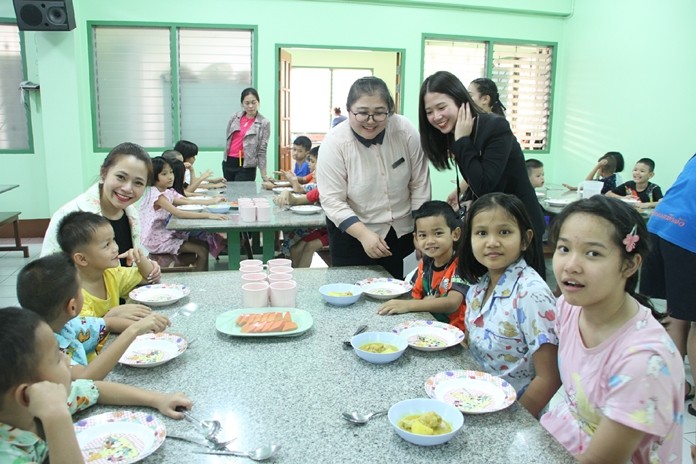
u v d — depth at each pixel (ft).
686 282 7.44
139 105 20.53
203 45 20.49
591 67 21.42
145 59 20.27
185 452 3.11
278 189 15.29
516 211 4.77
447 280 5.90
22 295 4.01
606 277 3.39
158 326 4.33
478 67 22.81
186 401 3.60
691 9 16.66
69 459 2.66
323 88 35.50
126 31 19.97
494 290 4.89
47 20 17.20
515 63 23.06
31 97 19.19
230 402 3.66
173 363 4.28
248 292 5.37
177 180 13.79
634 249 3.42
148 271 6.40
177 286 6.09
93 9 19.42
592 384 3.65
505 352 4.79
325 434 3.28
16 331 2.80
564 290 3.53
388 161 7.28
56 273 4.06
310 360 4.34
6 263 16.49
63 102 18.51
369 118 6.61
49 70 18.24
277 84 21.02
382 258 7.84
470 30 22.04
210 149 21.11
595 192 14.30
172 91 20.48
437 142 7.25
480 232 4.82
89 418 3.41
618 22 19.76
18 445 2.88
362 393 3.80
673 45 17.38
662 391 3.21
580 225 3.43
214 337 4.81
